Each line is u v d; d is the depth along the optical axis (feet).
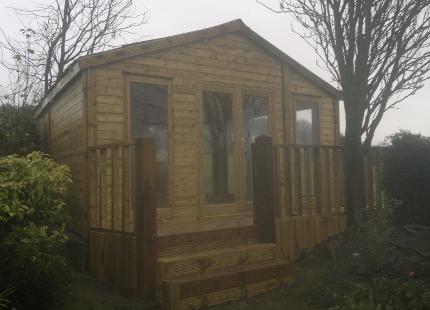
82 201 24.52
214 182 28.68
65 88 29.45
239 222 25.07
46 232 16.47
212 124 29.01
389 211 25.13
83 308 18.12
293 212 26.04
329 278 21.86
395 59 25.94
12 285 14.97
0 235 15.33
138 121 26.03
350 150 27.55
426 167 29.37
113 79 25.29
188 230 21.30
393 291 18.52
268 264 21.15
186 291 17.99
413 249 23.72
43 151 38.83
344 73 26.61
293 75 33.96
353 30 25.99
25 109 42.45
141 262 18.98
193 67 28.43
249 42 31.35
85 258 23.12
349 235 26.68
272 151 23.99
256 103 31.50
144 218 18.94
